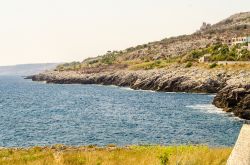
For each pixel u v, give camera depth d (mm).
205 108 101625
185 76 169750
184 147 28172
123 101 133250
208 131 64250
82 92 184875
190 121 77562
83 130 67875
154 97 145500
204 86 159250
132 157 25188
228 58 197750
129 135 61562
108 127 71438
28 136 61906
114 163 22734
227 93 96875
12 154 31969
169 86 171875
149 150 29656
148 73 199875
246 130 14750
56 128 70812
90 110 106375
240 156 14617
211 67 177500
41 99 148875
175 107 107625
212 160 21391
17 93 183125
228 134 60844
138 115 91562
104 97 153000
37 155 28797
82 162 23688
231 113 90188
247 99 82250
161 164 20562
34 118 87688
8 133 65000
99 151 32000
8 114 96812
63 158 24406
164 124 74125
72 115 93875
